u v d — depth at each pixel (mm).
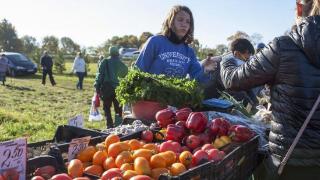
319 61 2865
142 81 4297
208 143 3426
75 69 25125
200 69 5309
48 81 30734
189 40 5188
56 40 63969
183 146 3354
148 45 5008
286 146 2984
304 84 2891
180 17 4957
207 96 5527
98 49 63375
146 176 2504
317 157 2939
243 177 3396
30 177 2533
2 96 18594
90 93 22703
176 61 5062
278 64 2957
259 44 7090
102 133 3449
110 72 10281
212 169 2705
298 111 2926
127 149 2951
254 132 3828
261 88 7180
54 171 2613
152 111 4254
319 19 2887
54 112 14367
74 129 3488
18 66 33000
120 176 2549
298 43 2875
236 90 3271
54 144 2936
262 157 3727
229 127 3586
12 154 2416
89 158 2936
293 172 3006
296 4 3150
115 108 10570
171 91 4262
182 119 3715
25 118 11664
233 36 6523
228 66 3348
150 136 3521
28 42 70438
